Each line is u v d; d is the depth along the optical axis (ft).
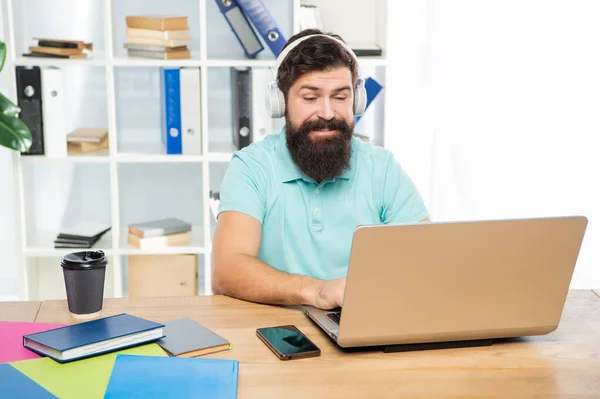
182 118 9.30
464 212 10.47
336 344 4.57
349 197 6.27
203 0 8.96
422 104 10.27
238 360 4.31
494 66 10.20
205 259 9.59
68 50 9.11
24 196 9.46
